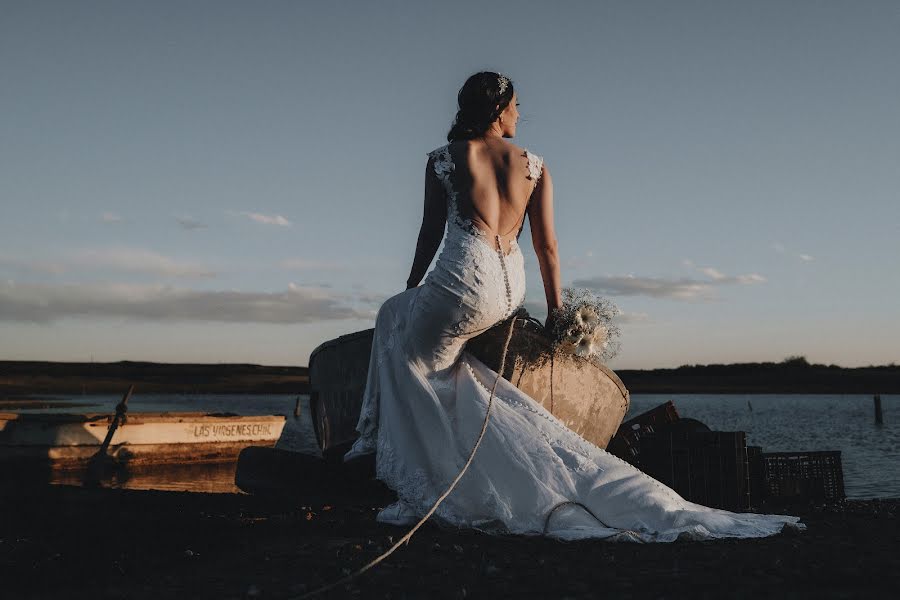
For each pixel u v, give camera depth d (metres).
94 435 18.67
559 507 4.04
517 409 4.46
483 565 3.16
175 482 16.88
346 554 3.50
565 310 4.93
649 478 4.30
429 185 4.76
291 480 5.49
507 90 4.85
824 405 116.44
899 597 2.41
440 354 4.59
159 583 2.96
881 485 15.48
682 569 2.99
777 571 2.87
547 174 4.88
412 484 4.38
